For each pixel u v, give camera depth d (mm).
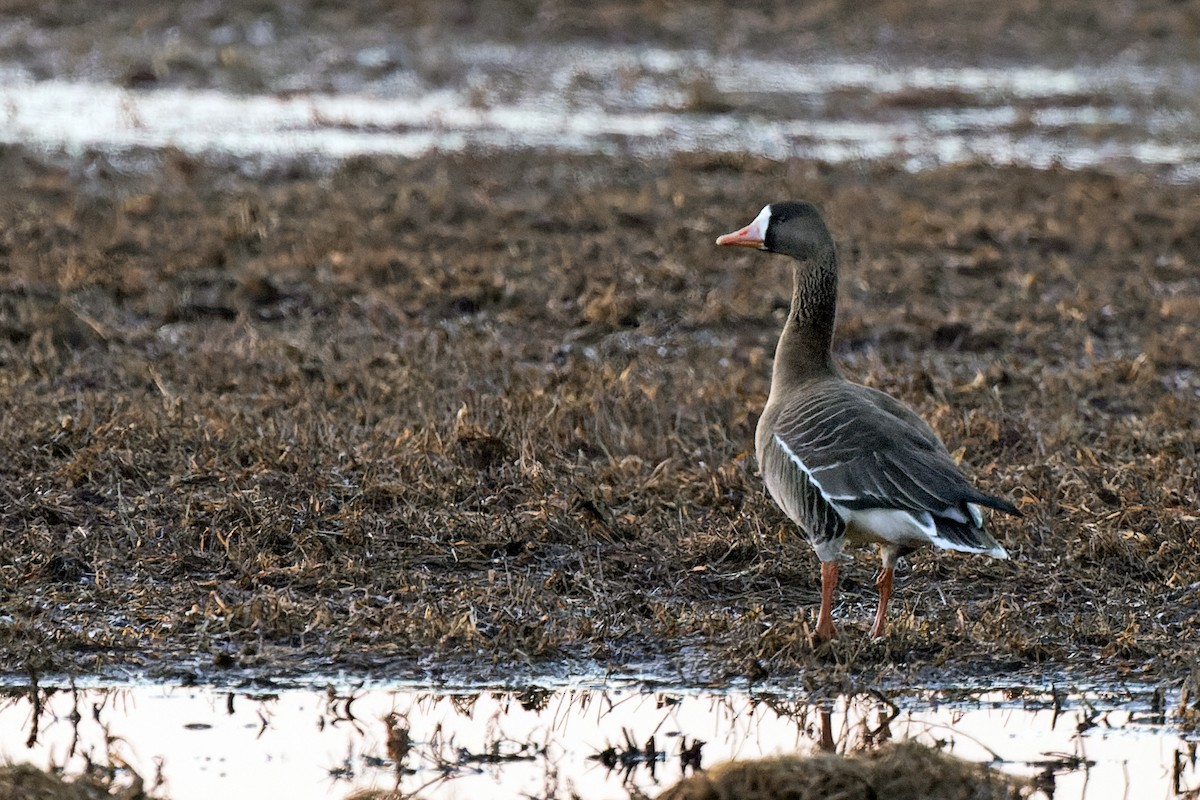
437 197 22703
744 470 12844
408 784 9180
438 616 10719
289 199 22641
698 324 17844
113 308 17562
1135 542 11773
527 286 18656
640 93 33219
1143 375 15867
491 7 39469
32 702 9977
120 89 32000
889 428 10070
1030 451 13719
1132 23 40781
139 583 11195
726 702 10148
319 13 38281
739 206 23438
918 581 11578
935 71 36438
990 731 9844
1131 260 20859
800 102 32688
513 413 13867
